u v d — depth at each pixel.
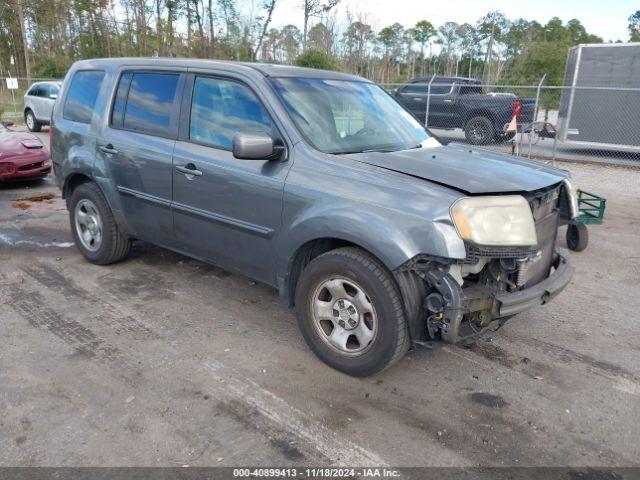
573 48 15.29
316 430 3.00
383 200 3.20
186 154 4.25
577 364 3.81
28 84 40.97
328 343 3.58
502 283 3.33
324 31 35.94
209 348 3.85
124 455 2.75
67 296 4.66
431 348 3.18
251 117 3.94
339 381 3.48
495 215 3.06
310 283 3.55
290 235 3.60
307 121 3.82
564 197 3.96
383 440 2.94
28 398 3.20
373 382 3.49
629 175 12.38
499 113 15.65
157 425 2.99
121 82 4.94
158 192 4.53
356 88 4.53
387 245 3.07
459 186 3.14
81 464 2.68
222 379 3.46
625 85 14.16
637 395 3.45
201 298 4.70
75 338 3.93
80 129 5.20
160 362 3.64
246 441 2.89
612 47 14.15
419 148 4.12
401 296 3.19
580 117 14.99
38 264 5.43
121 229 5.09
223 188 4.00
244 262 4.07
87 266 5.40
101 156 4.97
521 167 3.79
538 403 3.33
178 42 38.44
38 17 48.81
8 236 6.38
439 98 16.67
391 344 3.23
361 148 3.86
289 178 3.62
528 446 2.93
